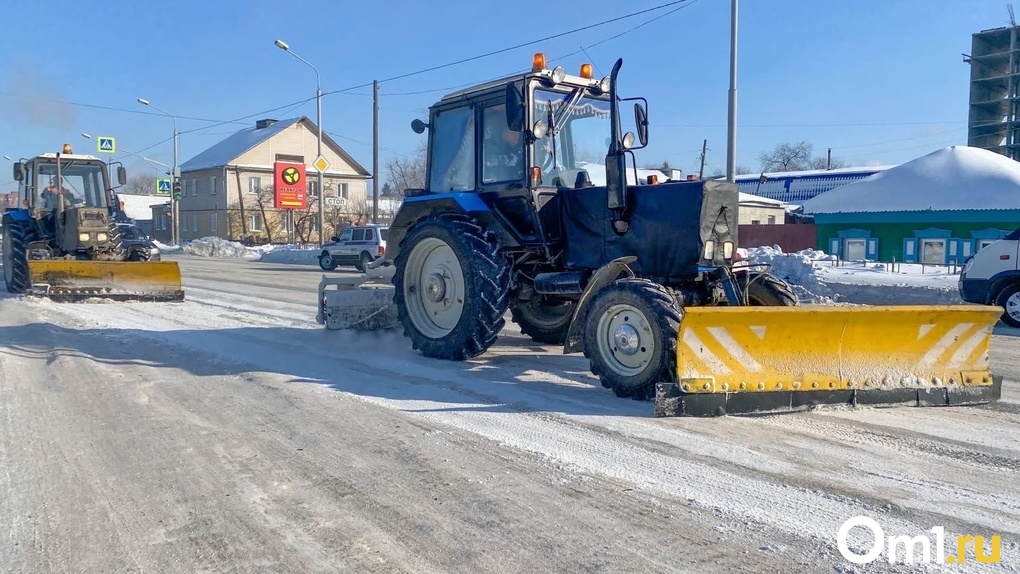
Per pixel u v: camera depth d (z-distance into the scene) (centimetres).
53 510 366
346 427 496
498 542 322
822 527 332
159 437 479
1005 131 5394
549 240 686
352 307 860
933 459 421
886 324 525
